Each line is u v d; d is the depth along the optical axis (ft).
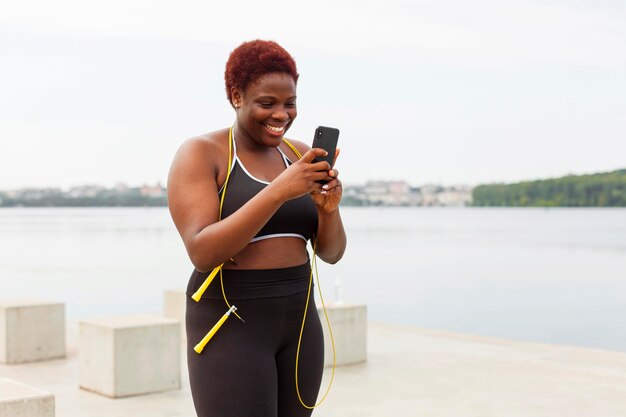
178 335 24.30
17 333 28.43
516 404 22.61
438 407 22.24
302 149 10.29
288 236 9.27
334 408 22.07
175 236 227.40
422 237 237.86
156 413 21.59
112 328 23.25
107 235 236.02
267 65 8.81
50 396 15.15
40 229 294.46
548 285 88.02
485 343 33.04
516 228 323.78
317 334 9.54
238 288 8.93
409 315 59.67
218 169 9.15
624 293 80.07
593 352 30.96
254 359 8.86
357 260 131.95
